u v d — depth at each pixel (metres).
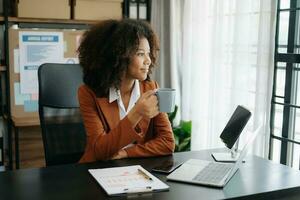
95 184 1.19
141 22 1.59
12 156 3.00
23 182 1.22
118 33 1.52
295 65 2.44
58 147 1.76
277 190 1.17
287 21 2.44
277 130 2.59
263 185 1.21
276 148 2.60
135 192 1.11
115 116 1.59
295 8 2.37
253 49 2.53
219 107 2.82
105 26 1.57
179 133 3.12
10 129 2.96
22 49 2.90
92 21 3.08
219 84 2.81
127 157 1.50
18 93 2.93
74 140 1.80
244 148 1.40
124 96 1.64
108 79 1.55
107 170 1.32
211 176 1.25
